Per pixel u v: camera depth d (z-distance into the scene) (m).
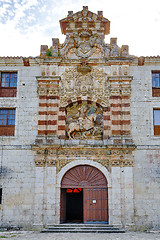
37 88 27.53
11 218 25.16
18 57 28.03
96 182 26.06
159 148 26.23
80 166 26.34
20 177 25.94
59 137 26.52
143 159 26.05
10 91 27.94
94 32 28.59
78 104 27.70
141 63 27.78
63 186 25.97
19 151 26.47
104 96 27.19
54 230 23.77
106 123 26.67
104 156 26.11
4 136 26.78
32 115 27.17
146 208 25.14
